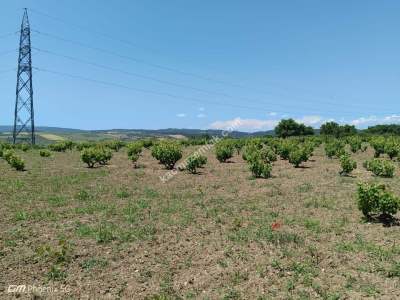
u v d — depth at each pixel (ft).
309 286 27.43
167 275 30.04
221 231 41.14
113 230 41.88
